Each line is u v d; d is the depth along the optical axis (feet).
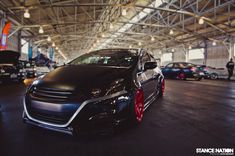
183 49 72.64
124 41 84.02
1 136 6.89
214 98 15.42
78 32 58.39
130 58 9.45
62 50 118.52
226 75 47.78
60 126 5.95
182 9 38.09
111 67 8.30
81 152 5.73
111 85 6.54
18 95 16.58
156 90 13.20
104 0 36.81
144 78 9.18
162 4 40.19
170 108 11.57
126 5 32.30
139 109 8.07
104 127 6.08
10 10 33.50
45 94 6.37
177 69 38.24
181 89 21.66
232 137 6.96
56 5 29.91
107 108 6.14
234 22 42.63
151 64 9.70
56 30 55.88
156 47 89.56
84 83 6.34
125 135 7.05
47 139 6.64
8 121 8.69
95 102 5.99
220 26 46.42
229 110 11.10
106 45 94.02
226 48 54.08
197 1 34.88
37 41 62.85
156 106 12.16
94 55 10.50
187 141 6.58
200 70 36.37
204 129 7.79
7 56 25.53
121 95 6.63
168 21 46.98
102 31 61.46
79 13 43.52
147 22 52.80
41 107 6.27
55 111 6.03
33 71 37.73
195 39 61.82
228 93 18.48
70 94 6.04
